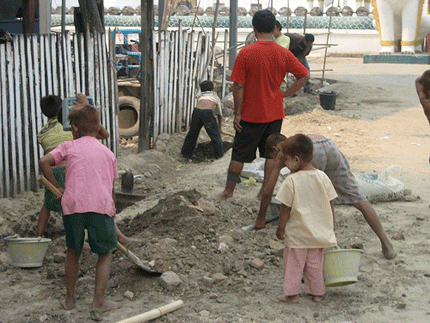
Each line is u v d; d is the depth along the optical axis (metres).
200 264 4.41
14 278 4.34
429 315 3.54
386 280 4.12
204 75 11.16
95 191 3.64
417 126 11.30
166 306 3.62
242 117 5.59
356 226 5.38
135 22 32.19
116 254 4.62
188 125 10.73
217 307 3.72
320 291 3.76
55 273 4.41
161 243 4.56
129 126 11.38
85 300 3.90
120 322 3.37
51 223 6.19
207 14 32.47
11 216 5.95
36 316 3.63
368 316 3.55
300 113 12.57
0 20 10.19
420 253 4.63
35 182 6.87
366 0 36.78
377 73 20.53
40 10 8.50
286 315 3.59
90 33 7.89
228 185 5.89
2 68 6.33
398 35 27.84
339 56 31.34
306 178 3.67
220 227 5.10
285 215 3.71
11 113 6.48
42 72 6.99
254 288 4.05
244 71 5.43
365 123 11.45
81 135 3.89
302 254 3.71
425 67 23.19
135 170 8.27
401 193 6.21
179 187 7.00
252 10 32.97
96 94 8.09
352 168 7.82
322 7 34.41
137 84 11.23
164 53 9.62
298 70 5.49
